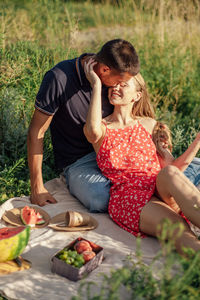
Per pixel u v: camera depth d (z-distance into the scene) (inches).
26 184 170.4
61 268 113.7
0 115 185.9
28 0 338.6
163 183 129.6
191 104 265.9
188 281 93.5
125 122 153.5
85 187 151.8
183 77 273.9
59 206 154.9
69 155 169.0
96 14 424.5
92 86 144.5
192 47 319.9
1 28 251.8
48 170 185.6
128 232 137.9
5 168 168.4
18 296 105.0
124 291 103.5
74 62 158.6
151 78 272.4
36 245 128.8
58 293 107.1
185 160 148.9
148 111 160.9
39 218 141.8
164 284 91.4
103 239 133.6
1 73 209.5
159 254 95.3
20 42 244.4
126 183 145.6
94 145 152.7
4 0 332.8
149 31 326.6
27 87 209.3
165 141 156.7
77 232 137.6
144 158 149.8
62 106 158.1
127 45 144.5
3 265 114.6
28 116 197.6
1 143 185.6
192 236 119.9
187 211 124.3
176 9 332.2
